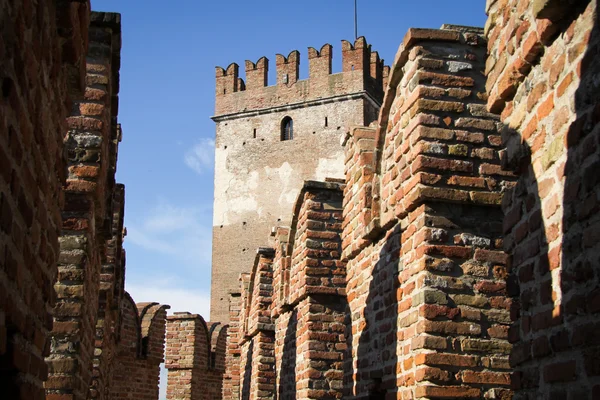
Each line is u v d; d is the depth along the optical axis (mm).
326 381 11141
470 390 6801
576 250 4301
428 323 6918
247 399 17734
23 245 4117
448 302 7000
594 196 4125
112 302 12984
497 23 5621
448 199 7195
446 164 7281
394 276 7914
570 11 4449
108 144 8883
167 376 28266
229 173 57531
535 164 4926
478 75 7574
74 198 7562
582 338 4160
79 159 7641
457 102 7461
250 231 55688
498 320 7023
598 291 4023
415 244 7344
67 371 7199
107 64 7938
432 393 6746
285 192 55250
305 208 11859
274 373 15977
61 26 4758
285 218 54812
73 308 7336
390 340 7883
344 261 10148
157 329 23953
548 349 4555
